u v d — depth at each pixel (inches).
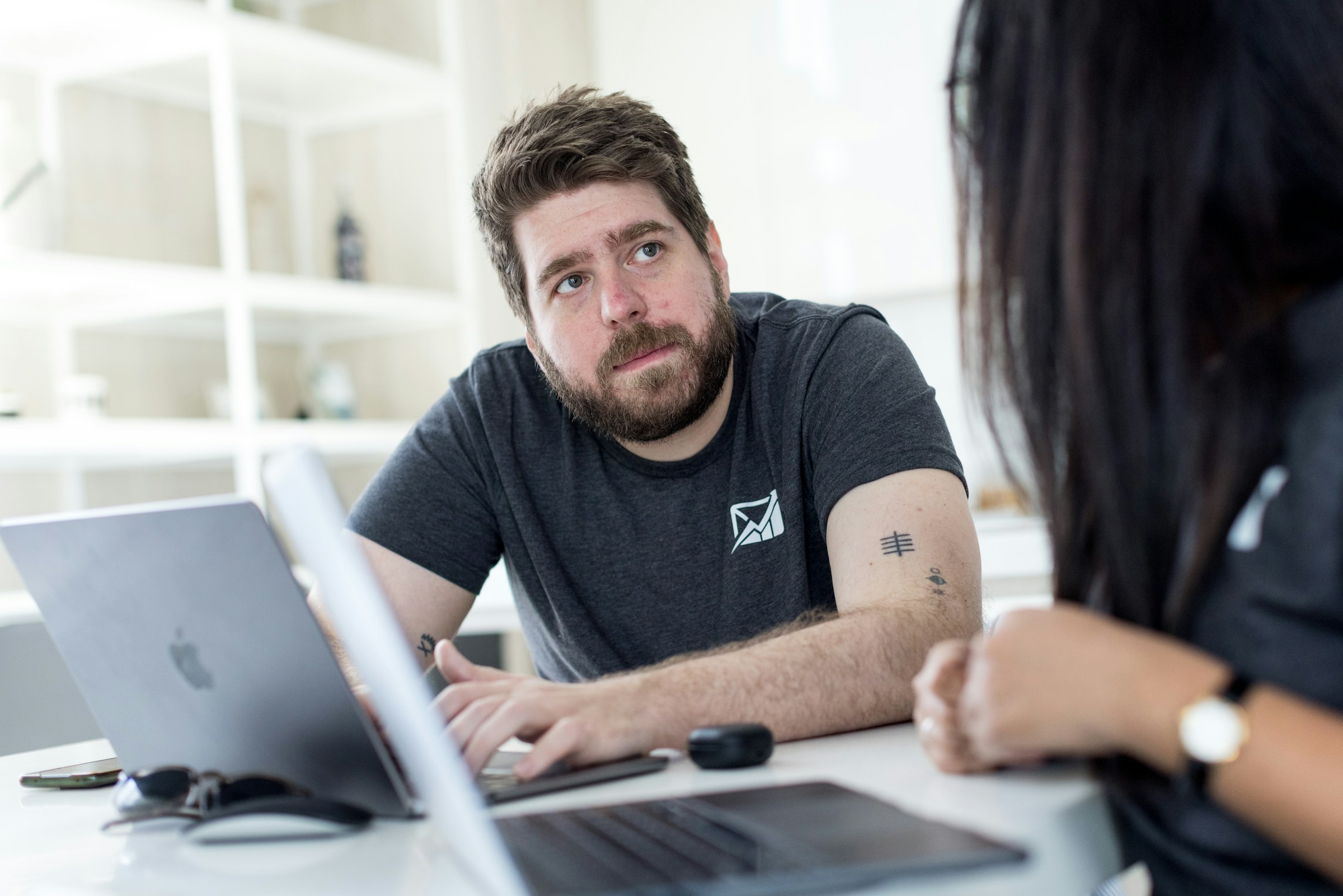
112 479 124.3
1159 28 25.3
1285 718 22.2
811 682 38.3
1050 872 25.1
